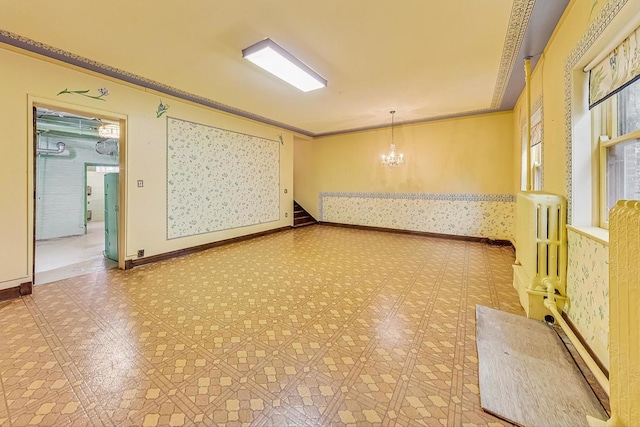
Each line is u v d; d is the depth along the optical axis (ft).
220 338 6.93
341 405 4.83
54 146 22.06
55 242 19.79
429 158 20.10
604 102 6.59
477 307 8.52
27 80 9.64
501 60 10.25
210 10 7.43
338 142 24.57
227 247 16.74
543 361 5.91
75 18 7.75
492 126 17.80
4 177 9.29
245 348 6.51
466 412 4.66
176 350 6.43
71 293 9.77
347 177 24.21
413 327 7.40
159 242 13.94
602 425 4.17
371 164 22.80
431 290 9.95
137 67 10.86
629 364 3.73
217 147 16.79
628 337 3.75
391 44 9.14
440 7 7.32
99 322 7.72
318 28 8.28
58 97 10.36
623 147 6.00
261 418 4.57
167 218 14.28
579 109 6.90
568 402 4.80
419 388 5.21
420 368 5.78
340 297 9.39
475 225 18.58
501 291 9.78
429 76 11.75
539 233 7.66
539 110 10.24
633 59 4.98
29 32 8.43
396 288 10.15
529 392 5.04
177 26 8.16
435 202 19.99
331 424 4.45
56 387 5.28
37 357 6.18
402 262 13.47
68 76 10.60
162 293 9.76
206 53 9.75
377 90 13.43
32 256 9.86
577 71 6.91
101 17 7.72
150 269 12.50
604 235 5.81
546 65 9.28
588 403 4.78
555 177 8.31
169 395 5.07
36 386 5.30
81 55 9.87
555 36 8.29
